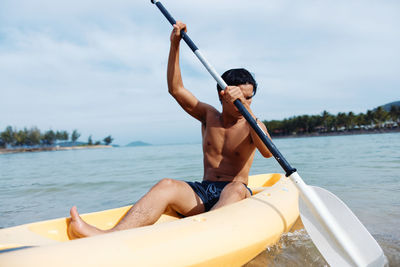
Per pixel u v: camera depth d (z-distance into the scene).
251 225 1.57
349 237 1.69
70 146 121.94
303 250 1.81
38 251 0.99
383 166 5.60
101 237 1.14
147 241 1.18
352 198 3.14
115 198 4.00
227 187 1.86
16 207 3.72
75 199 4.08
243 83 2.00
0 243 1.38
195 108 2.21
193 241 1.29
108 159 15.55
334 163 6.57
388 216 2.47
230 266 1.42
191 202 1.80
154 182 5.21
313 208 1.79
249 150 2.04
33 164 14.71
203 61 1.92
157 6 2.23
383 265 1.59
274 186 2.32
